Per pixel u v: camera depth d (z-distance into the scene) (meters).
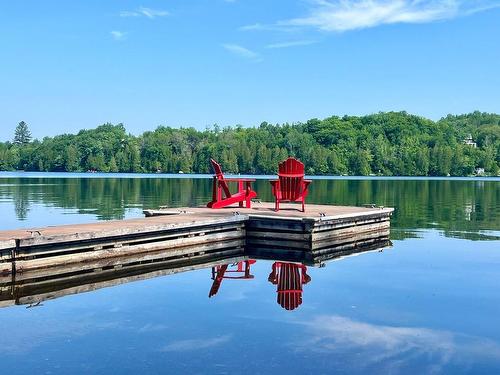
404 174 102.81
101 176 79.31
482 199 32.66
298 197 16.03
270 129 122.88
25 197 30.97
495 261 11.97
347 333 6.86
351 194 36.75
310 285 9.54
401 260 12.19
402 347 6.39
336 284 9.63
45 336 6.61
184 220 13.38
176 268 11.25
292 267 11.41
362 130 116.06
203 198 30.45
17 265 9.83
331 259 12.48
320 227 14.19
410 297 8.66
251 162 99.50
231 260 12.40
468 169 105.31
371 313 7.75
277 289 9.20
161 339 6.54
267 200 29.27
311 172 101.88
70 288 9.17
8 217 19.92
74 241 10.61
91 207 24.36
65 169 106.38
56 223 18.05
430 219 21.09
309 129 118.94
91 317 7.41
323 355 6.11
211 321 7.28
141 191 37.72
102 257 11.23
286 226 14.13
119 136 111.56
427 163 102.50
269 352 6.17
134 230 11.68
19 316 7.43
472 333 6.92
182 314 7.59
